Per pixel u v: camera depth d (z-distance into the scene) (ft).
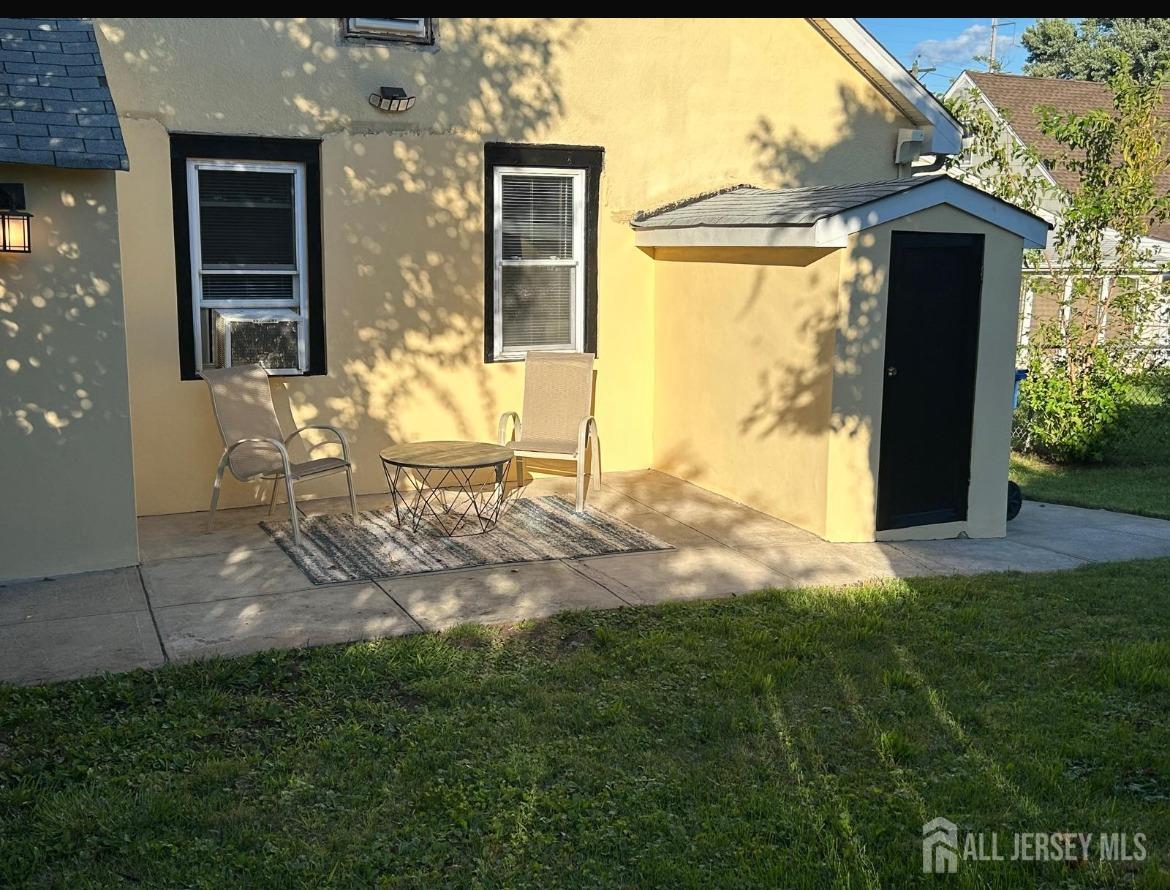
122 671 17.15
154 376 26.89
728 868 12.14
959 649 18.74
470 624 19.43
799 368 26.68
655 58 31.83
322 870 11.92
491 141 29.94
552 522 27.02
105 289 21.95
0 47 22.20
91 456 22.27
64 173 21.30
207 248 27.37
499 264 30.81
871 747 14.97
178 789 13.48
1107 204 37.42
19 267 21.18
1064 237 39.34
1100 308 39.11
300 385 28.53
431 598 21.04
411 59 28.63
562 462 32.63
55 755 14.33
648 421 33.65
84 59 22.90
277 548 24.30
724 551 24.94
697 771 14.24
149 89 25.90
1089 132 38.37
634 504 29.17
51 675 16.98
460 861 12.21
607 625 19.63
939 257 25.95
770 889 11.73
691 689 16.84
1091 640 19.29
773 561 24.23
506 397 31.24
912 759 14.66
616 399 33.06
